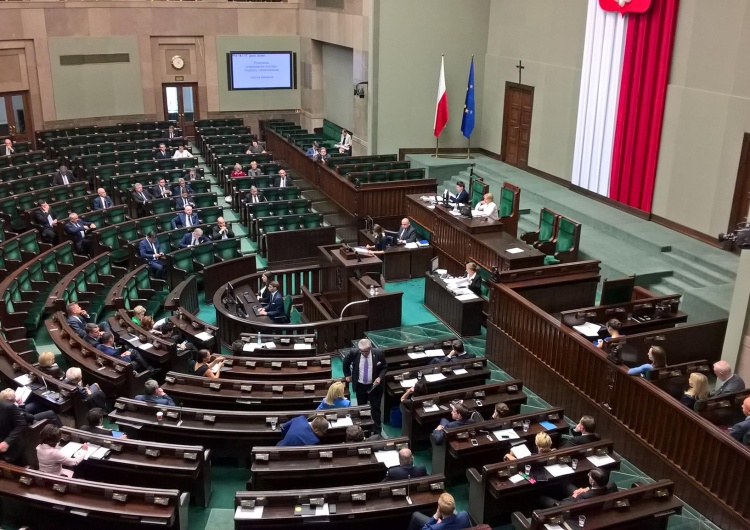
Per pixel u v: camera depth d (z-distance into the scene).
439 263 15.40
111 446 7.70
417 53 21.45
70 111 25.28
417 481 7.16
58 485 6.89
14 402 8.03
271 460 7.58
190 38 27.05
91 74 25.44
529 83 19.59
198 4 26.64
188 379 9.48
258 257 16.72
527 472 7.59
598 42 16.59
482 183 16.69
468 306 12.62
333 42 24.72
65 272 14.34
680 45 14.43
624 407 9.07
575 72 17.58
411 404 9.04
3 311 11.48
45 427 7.43
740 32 12.95
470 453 8.22
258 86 28.36
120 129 24.67
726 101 13.38
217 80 27.78
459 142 22.47
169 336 11.30
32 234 14.65
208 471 7.95
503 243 13.46
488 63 21.62
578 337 9.75
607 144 16.66
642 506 7.05
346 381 9.68
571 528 6.67
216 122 26.06
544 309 11.84
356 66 22.78
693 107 14.21
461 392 9.23
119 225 15.49
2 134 24.05
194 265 14.78
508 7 20.34
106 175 19.98
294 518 6.71
